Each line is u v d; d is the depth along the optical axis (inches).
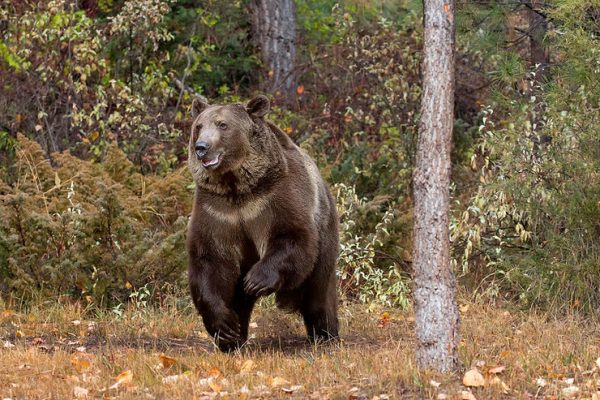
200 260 439.8
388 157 739.4
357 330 530.0
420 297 386.6
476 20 645.3
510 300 585.9
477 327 512.7
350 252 604.1
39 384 392.8
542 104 602.5
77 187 637.3
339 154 785.6
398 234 630.5
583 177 551.2
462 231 592.4
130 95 775.7
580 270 539.2
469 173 717.3
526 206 564.4
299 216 436.1
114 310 536.7
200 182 437.7
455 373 384.8
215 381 390.9
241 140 430.6
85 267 566.6
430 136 379.6
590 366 409.7
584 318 532.1
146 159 778.8
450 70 379.9
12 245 554.6
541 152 571.8
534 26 649.0
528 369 397.1
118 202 564.4
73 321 523.2
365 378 385.1
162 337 509.7
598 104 554.3
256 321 546.6
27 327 509.0
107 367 420.8
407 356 414.0
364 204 641.0
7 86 795.4
